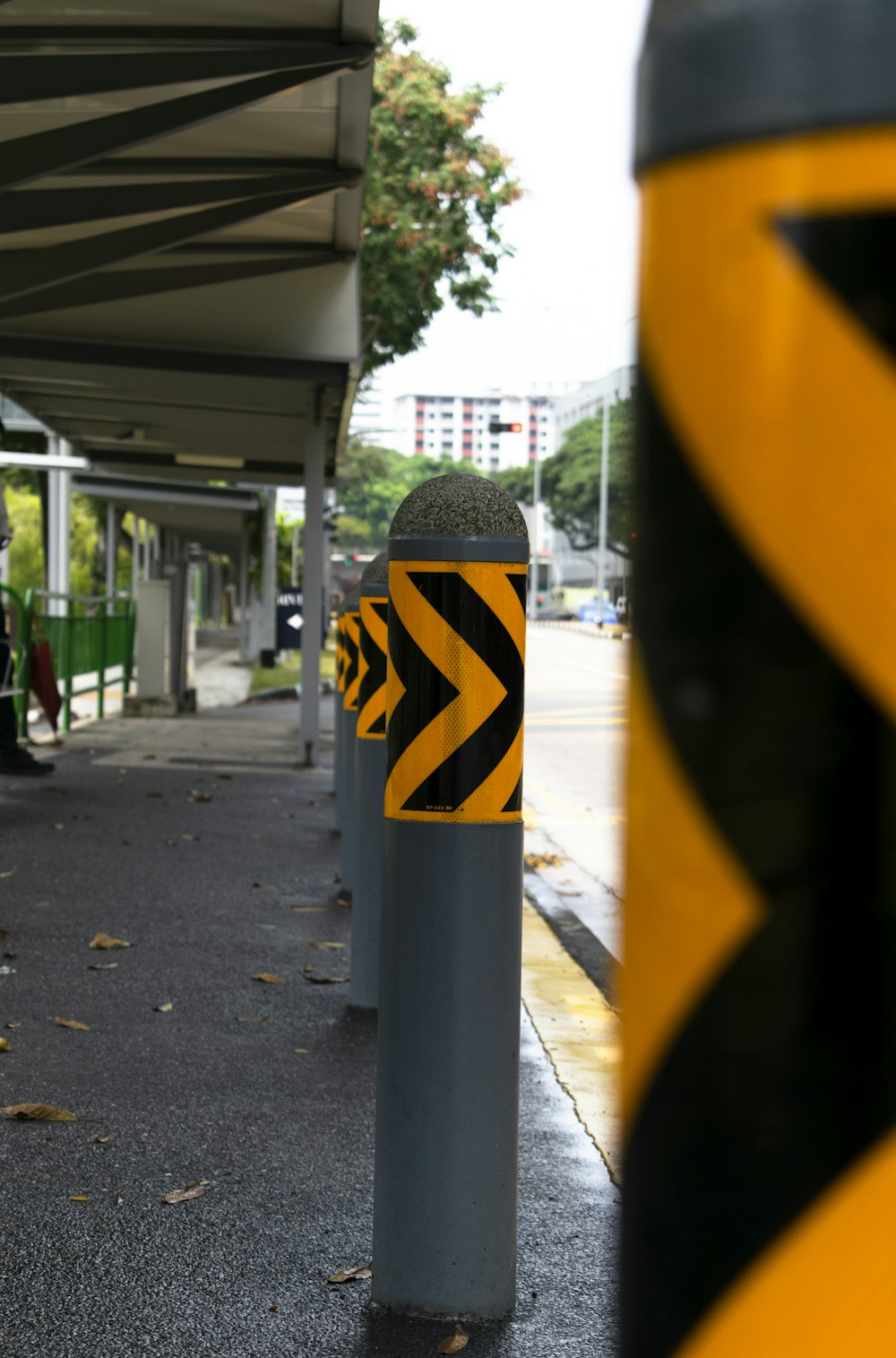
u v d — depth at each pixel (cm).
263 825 1101
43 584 3284
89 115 855
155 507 2800
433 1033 308
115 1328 308
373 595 575
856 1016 56
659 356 59
